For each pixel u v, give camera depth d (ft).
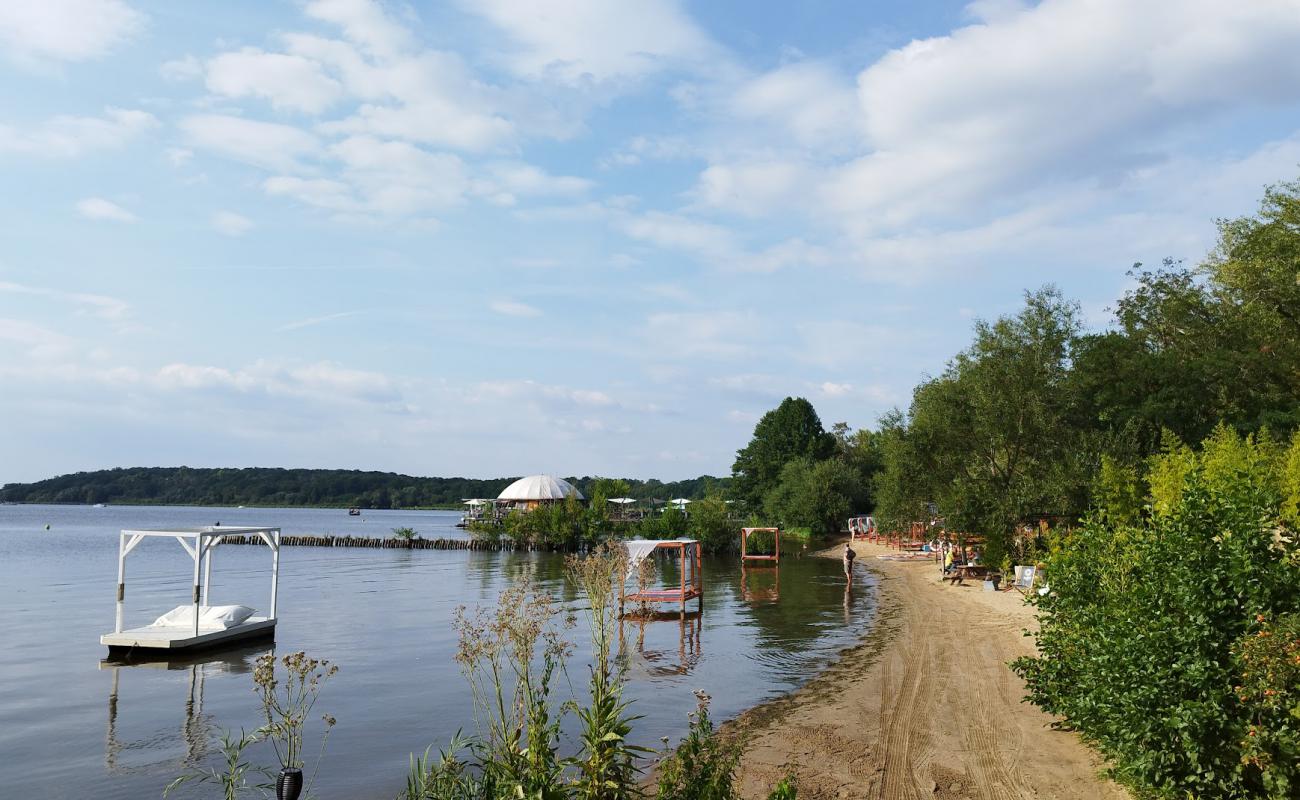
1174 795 26.14
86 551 224.53
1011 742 38.47
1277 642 23.34
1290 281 126.72
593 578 29.55
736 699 51.96
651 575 55.88
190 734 48.16
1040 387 114.93
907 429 136.56
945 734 40.68
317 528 411.34
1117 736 28.99
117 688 60.44
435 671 64.90
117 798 37.42
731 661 64.95
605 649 27.58
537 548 242.78
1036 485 106.93
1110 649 28.76
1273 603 25.31
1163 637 26.02
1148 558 28.40
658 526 219.61
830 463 261.03
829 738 41.16
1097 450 108.06
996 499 111.14
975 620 81.00
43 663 69.82
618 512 290.35
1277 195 132.26
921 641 70.49
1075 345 121.80
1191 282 149.38
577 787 23.54
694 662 64.59
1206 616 25.73
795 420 325.83
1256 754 23.35
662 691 54.44
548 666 26.99
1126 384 134.21
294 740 26.43
